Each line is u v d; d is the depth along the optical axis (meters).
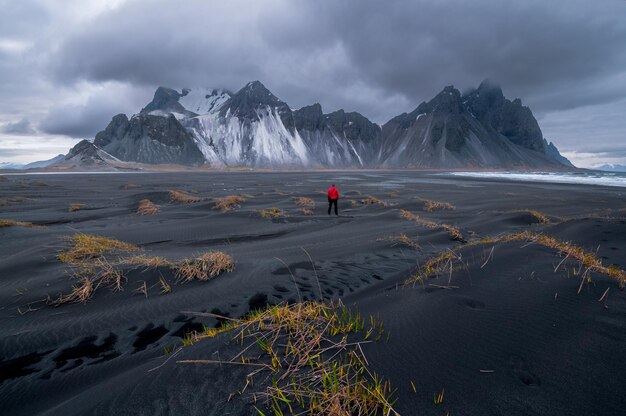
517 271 5.41
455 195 35.06
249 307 6.09
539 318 3.60
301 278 7.70
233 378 2.63
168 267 7.56
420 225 14.80
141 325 5.35
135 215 19.61
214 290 6.79
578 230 10.87
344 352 2.98
